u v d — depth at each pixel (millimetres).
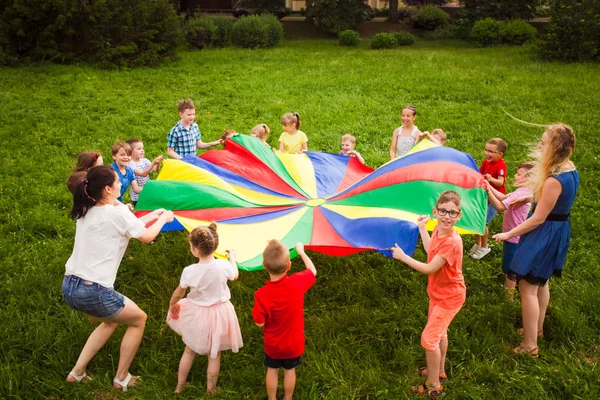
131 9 17141
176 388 4047
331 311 5066
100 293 3732
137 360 4359
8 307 4887
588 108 11719
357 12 27094
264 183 5879
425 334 3906
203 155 6234
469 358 4359
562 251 4203
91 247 3748
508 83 14422
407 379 4125
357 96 13297
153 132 10273
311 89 14219
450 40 26531
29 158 8742
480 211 4738
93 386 4012
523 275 4223
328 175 6227
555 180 4020
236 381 4129
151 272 5543
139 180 6176
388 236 4492
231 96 13461
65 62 16672
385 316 4891
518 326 4848
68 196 7379
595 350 4430
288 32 29016
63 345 4387
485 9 26453
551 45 18172
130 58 16938
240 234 4852
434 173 5098
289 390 3834
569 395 3932
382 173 5512
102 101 12484
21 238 6223
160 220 4145
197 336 3852
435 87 14047
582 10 17641
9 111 11211
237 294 5234
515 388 4027
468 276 5602
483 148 9344
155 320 4793
